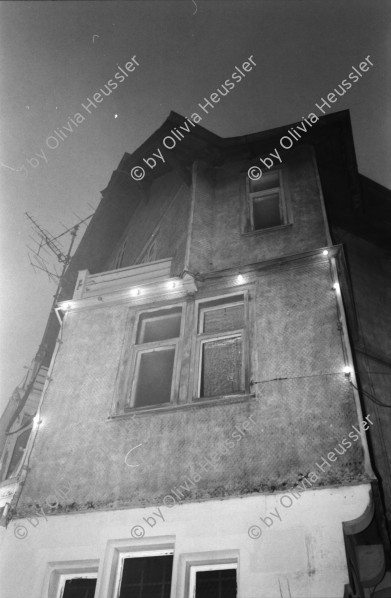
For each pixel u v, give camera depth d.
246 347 6.89
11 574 5.83
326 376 6.18
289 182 9.41
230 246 8.60
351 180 10.32
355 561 5.81
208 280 7.88
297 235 8.33
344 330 6.51
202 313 7.63
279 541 5.12
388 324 9.98
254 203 9.39
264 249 8.31
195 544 5.40
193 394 6.67
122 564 5.77
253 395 6.31
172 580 5.25
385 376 9.03
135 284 8.41
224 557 5.32
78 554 5.77
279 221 8.91
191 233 8.65
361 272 10.55
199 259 8.34
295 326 6.80
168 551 5.72
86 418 7.03
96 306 8.42
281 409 6.08
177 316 7.90
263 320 7.04
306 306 6.96
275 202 9.27
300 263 7.47
